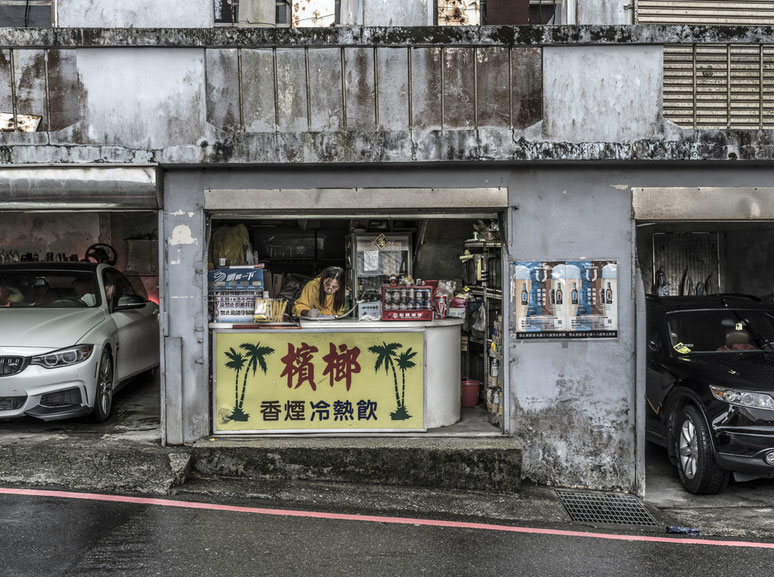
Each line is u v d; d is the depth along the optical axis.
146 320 8.88
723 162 6.52
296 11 7.13
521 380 6.59
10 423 7.28
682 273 10.34
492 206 6.56
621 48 6.53
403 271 7.90
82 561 4.42
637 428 6.50
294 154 6.29
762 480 7.02
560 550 5.00
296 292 8.48
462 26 6.44
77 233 10.58
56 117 6.68
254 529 5.09
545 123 6.46
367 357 6.61
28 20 7.45
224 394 6.54
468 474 6.24
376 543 4.96
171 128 6.38
